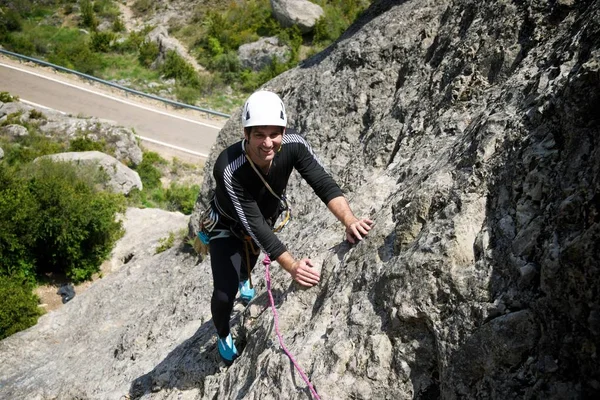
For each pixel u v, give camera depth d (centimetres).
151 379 537
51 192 1694
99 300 1072
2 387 877
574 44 326
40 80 3409
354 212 442
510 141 314
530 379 246
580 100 278
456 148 369
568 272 241
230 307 411
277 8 3725
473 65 472
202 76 3534
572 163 271
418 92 570
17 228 1655
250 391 361
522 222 281
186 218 1916
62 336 1023
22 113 2875
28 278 1694
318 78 816
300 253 453
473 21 522
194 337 559
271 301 394
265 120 318
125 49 3794
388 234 359
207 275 762
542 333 248
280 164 351
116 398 553
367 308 329
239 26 3834
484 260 285
